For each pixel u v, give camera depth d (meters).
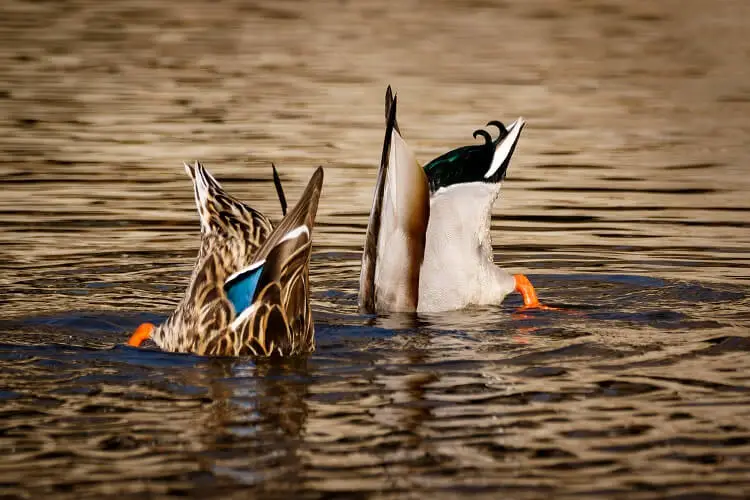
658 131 24.36
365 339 12.10
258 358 11.30
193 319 11.52
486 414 9.62
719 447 8.86
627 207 18.38
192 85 28.75
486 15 41.28
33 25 37.59
